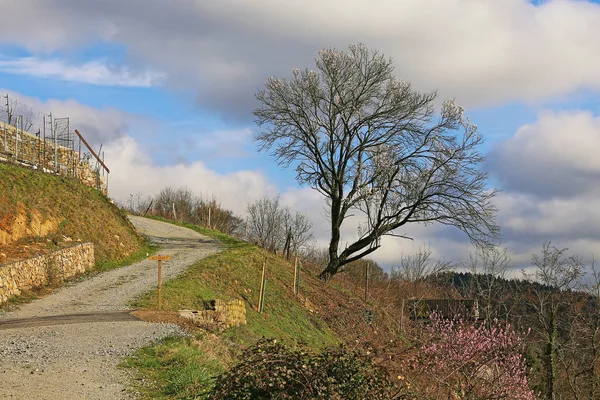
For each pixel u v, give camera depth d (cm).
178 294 2278
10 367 1130
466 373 1741
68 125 3984
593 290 3109
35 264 2205
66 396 960
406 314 4266
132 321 1695
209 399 888
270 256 3888
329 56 3831
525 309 3412
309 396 828
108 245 3053
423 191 3753
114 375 1112
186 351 1277
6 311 1838
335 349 935
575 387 2889
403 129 3850
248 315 2561
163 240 3962
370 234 3909
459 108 3747
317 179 4028
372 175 3856
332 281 4159
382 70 3834
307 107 3922
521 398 2075
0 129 3094
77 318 1723
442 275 5206
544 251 3312
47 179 3080
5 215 2414
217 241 4147
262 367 868
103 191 4341
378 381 879
